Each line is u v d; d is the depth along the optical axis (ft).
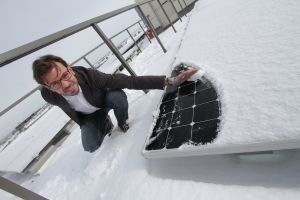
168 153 2.89
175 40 10.19
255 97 2.62
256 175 2.37
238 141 2.26
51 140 8.84
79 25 4.21
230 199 2.29
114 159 4.50
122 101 4.65
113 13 5.78
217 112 2.89
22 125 17.79
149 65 9.41
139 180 3.38
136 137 4.53
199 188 2.63
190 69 4.00
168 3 19.17
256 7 5.16
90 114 4.75
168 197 2.77
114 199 3.39
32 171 7.50
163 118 3.62
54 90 3.67
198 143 2.64
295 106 2.18
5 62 2.47
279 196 2.05
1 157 11.14
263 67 2.97
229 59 3.74
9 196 6.24
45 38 3.15
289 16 3.72
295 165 2.22
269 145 2.07
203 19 7.85
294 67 2.62
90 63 13.51
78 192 4.53
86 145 4.73
